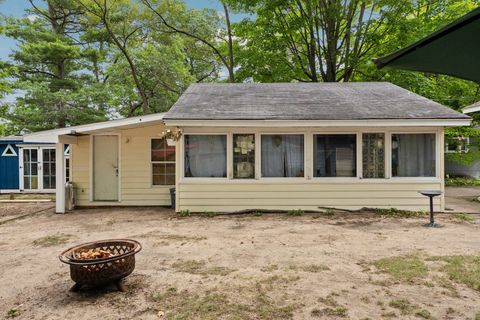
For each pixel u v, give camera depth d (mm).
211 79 24453
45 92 17703
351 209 8211
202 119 7652
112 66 19891
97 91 18484
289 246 5328
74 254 3688
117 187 9820
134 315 3092
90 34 20125
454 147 14680
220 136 8305
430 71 1843
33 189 13391
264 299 3387
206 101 9172
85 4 17516
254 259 4688
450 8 13078
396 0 13031
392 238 5777
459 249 5062
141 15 18656
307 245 5375
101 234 6324
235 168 8320
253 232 6344
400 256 4719
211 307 3225
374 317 2992
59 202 8750
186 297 3463
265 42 15133
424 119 7578
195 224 7164
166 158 9852
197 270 4262
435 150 8117
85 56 20344
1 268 4434
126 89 19062
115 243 4062
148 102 20297
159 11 19016
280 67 15578
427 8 13461
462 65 1708
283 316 3027
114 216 8242
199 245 5457
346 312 3088
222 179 8273
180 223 7289
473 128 12805
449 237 5824
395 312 3080
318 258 4688
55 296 3535
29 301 3428
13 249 5355
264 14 14742
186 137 8289
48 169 13461
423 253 4848
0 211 9219
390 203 8180
